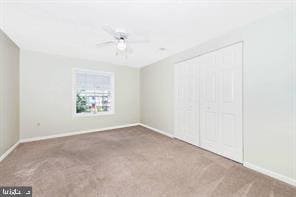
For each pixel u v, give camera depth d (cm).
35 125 377
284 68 191
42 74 385
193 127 338
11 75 303
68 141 369
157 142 361
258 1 176
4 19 217
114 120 512
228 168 231
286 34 189
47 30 254
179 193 173
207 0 174
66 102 422
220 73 275
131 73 550
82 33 265
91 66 461
